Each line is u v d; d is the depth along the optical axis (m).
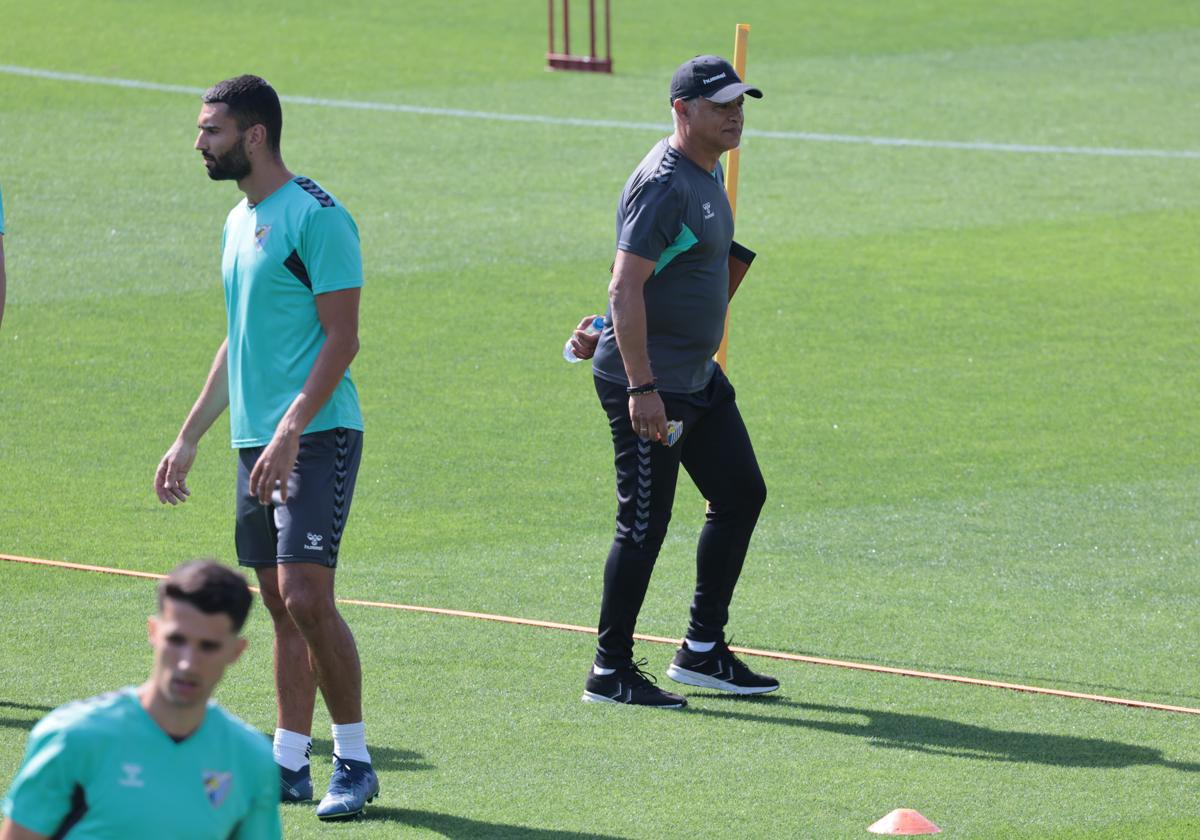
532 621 28.44
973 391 44.75
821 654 27.47
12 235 57.56
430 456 38.53
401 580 30.62
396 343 47.59
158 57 87.56
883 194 67.06
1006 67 92.44
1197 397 44.69
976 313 52.19
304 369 20.91
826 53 94.44
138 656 26.11
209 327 48.59
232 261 21.27
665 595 30.53
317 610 20.52
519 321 50.06
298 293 20.83
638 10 103.50
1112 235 61.91
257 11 98.69
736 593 30.50
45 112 76.12
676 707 24.89
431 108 79.44
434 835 20.23
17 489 35.50
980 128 79.06
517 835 20.28
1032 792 21.95
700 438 25.42
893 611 29.66
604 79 86.81
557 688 25.50
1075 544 33.66
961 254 58.94
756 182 68.31
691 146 24.25
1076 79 90.06
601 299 52.56
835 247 59.25
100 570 30.44
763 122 78.81
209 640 12.56
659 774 22.31
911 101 84.06
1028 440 40.81
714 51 94.31
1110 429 41.84
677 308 24.53
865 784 22.09
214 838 13.01
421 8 101.88
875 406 43.31
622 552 24.62
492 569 31.38
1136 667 27.08
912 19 103.25
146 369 44.62
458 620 28.47
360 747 20.98
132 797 12.77
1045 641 28.27
